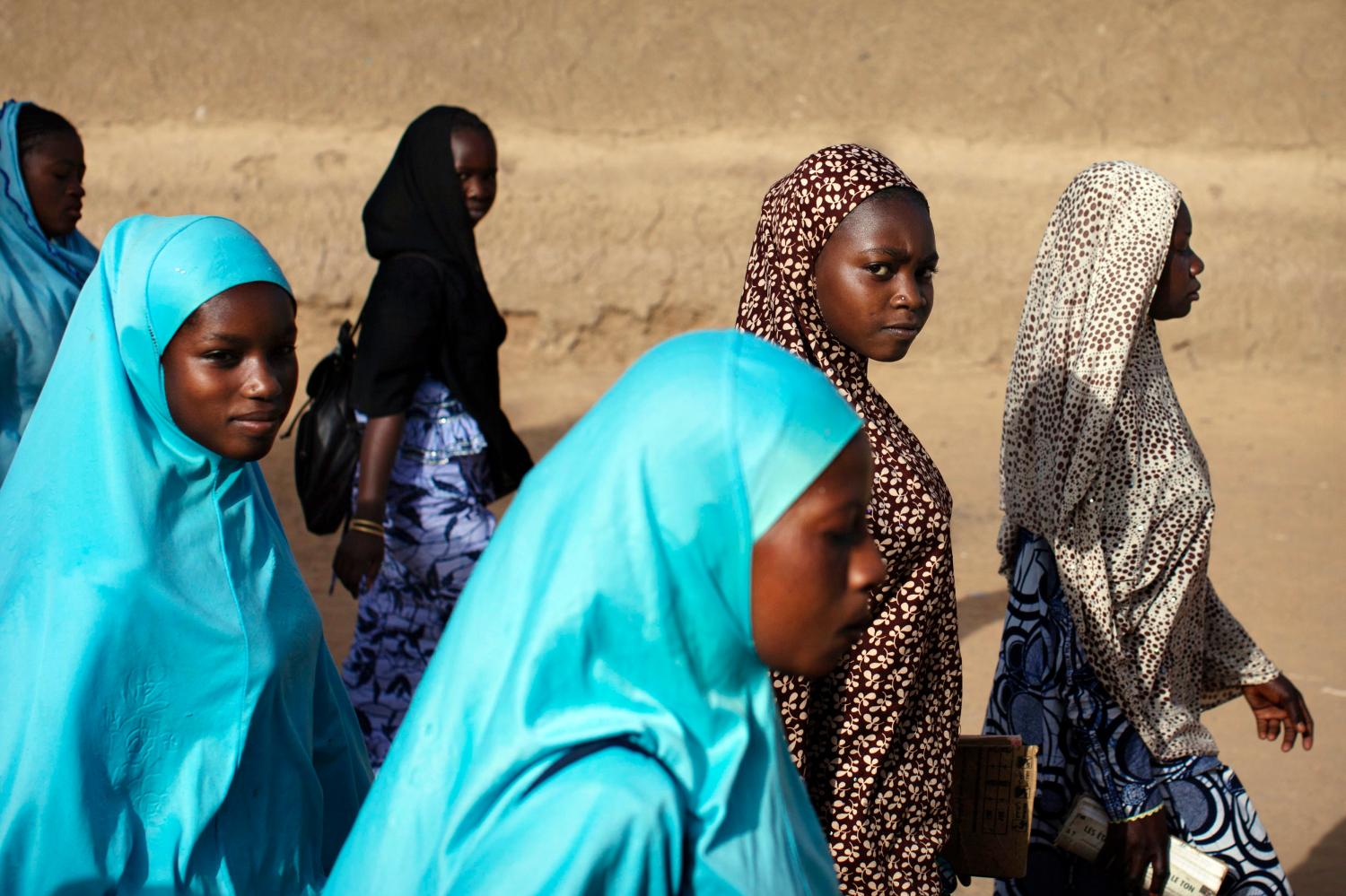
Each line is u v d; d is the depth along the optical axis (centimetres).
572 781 142
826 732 263
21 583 238
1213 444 858
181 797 243
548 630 145
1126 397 306
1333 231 1036
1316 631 588
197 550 249
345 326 435
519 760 144
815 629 150
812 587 147
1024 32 1118
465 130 430
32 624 235
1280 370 1011
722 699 153
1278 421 908
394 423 411
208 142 1047
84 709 231
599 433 149
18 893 227
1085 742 316
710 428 145
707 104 1087
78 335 248
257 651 251
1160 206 302
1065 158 1073
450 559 426
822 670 154
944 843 278
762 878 150
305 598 270
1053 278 317
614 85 1088
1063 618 316
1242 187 1055
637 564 144
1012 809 286
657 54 1102
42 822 228
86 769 230
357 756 289
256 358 246
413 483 422
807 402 147
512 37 1101
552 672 146
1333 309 1018
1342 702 523
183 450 250
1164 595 310
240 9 1099
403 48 1091
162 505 246
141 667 238
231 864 251
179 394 244
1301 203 1048
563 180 1035
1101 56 1111
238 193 1023
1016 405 327
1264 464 821
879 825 267
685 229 1027
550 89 1084
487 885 140
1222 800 315
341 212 1018
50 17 1091
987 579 648
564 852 138
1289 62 1108
